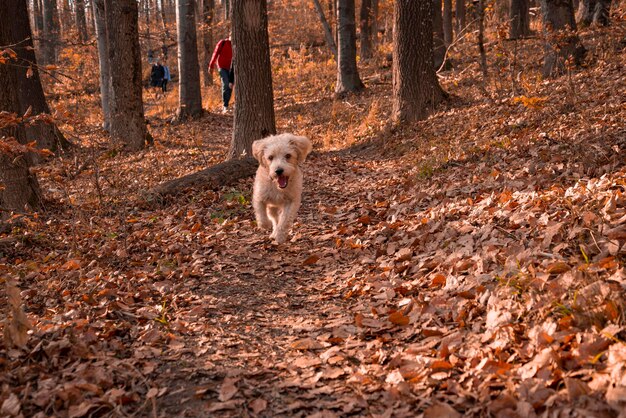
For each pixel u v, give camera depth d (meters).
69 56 27.92
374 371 3.24
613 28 13.80
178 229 6.80
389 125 11.70
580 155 6.07
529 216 4.75
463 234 5.12
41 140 12.34
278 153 6.07
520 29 20.72
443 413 2.65
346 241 5.99
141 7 45.47
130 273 5.29
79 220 6.99
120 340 3.80
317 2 20.61
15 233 6.55
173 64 35.97
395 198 7.30
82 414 2.83
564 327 3.01
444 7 23.11
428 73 11.73
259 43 9.79
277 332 4.02
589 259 3.75
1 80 7.00
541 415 2.48
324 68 25.62
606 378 2.53
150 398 3.05
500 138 8.38
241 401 3.01
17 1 12.00
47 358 3.38
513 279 3.69
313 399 3.04
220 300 4.64
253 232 6.67
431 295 4.12
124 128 13.23
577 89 9.42
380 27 35.69
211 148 13.10
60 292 4.94
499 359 2.99
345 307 4.39
